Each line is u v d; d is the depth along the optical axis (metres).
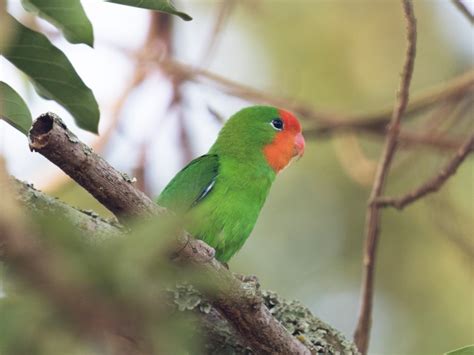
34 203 5.17
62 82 5.61
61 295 2.68
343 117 12.48
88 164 4.79
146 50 12.47
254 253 13.41
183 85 12.33
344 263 13.40
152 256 2.98
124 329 2.85
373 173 12.27
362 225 13.49
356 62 13.81
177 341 2.88
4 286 2.82
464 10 10.77
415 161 13.22
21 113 5.27
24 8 5.09
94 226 5.24
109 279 2.77
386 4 13.77
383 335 12.99
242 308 5.87
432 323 12.91
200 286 4.32
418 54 13.96
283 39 13.98
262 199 9.57
